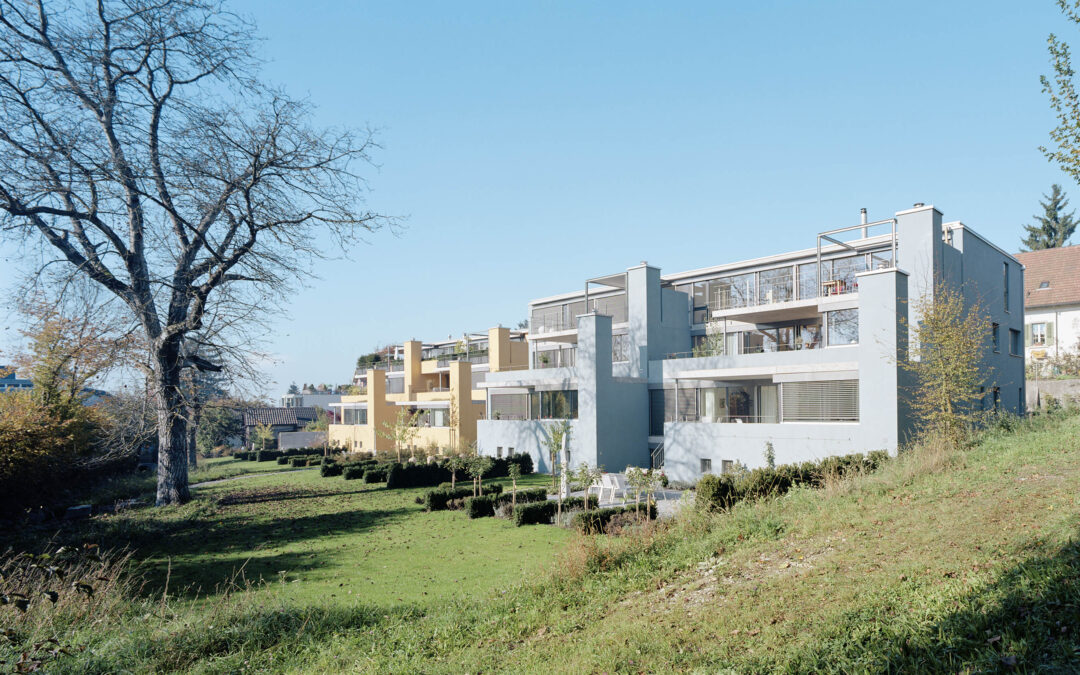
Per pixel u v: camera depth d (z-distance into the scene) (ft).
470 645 26.02
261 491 98.89
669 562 31.99
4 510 67.41
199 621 29.04
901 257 73.51
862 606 20.79
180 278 80.59
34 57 66.03
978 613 18.03
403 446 155.33
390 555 49.60
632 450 102.12
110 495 89.71
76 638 26.17
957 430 57.00
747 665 18.65
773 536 32.99
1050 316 128.77
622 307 121.90
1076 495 28.55
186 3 72.79
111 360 77.92
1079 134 34.27
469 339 175.42
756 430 78.28
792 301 91.56
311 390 334.03
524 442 113.50
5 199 65.51
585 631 25.18
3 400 71.56
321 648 27.20
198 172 73.41
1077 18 34.01
